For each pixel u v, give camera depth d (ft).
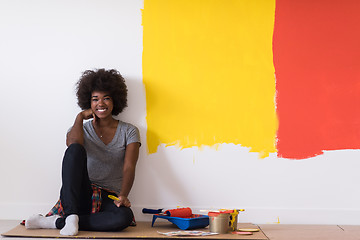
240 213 10.97
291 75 11.06
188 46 11.11
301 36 11.09
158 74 11.10
